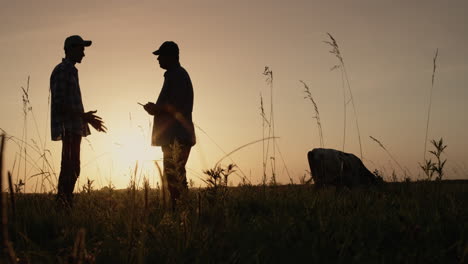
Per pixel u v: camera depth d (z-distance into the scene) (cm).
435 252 273
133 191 259
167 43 658
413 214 382
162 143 631
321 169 866
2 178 109
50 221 422
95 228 396
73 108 628
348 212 429
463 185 572
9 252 143
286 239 294
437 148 482
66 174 593
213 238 280
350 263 260
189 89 657
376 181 707
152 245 300
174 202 486
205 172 359
